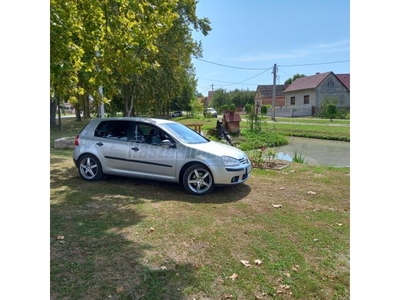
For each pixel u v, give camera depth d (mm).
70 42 5184
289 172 7930
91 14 5945
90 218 4422
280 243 3691
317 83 40594
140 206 4973
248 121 19891
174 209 4852
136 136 6137
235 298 2627
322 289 2791
